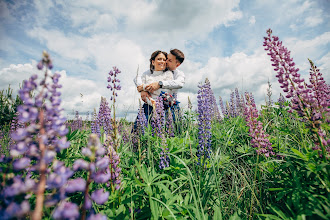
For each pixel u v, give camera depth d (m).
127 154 3.47
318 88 2.30
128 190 2.20
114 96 2.36
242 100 5.80
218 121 7.21
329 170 1.94
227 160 3.36
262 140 2.70
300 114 2.25
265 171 2.85
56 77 1.16
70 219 0.93
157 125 4.34
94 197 1.08
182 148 3.64
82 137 4.13
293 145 3.59
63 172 1.01
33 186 0.96
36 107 1.07
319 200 1.90
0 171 1.32
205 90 3.26
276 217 1.98
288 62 2.26
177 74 6.48
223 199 2.86
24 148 1.03
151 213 2.13
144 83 6.22
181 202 2.44
